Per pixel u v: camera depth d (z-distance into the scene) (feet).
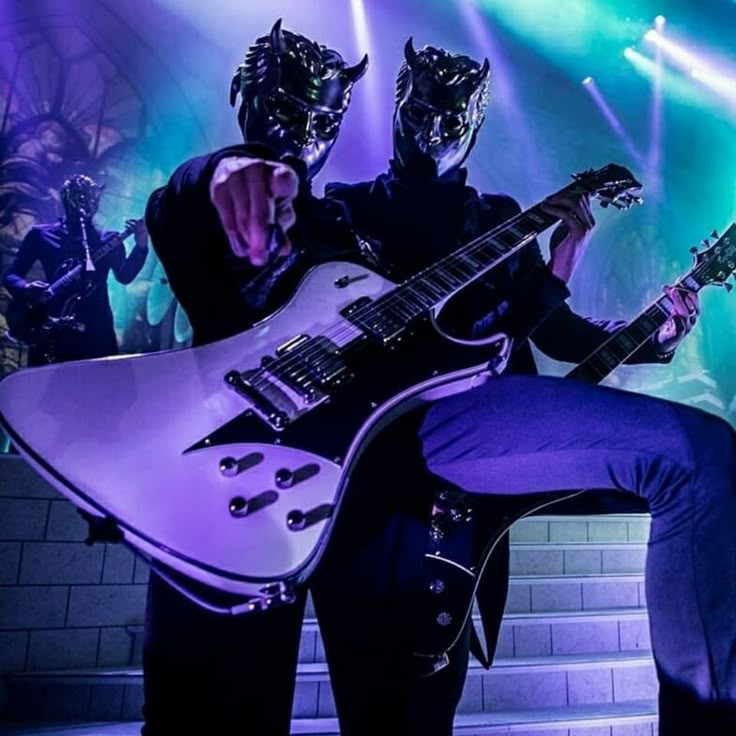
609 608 8.61
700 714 1.96
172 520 2.06
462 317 4.36
